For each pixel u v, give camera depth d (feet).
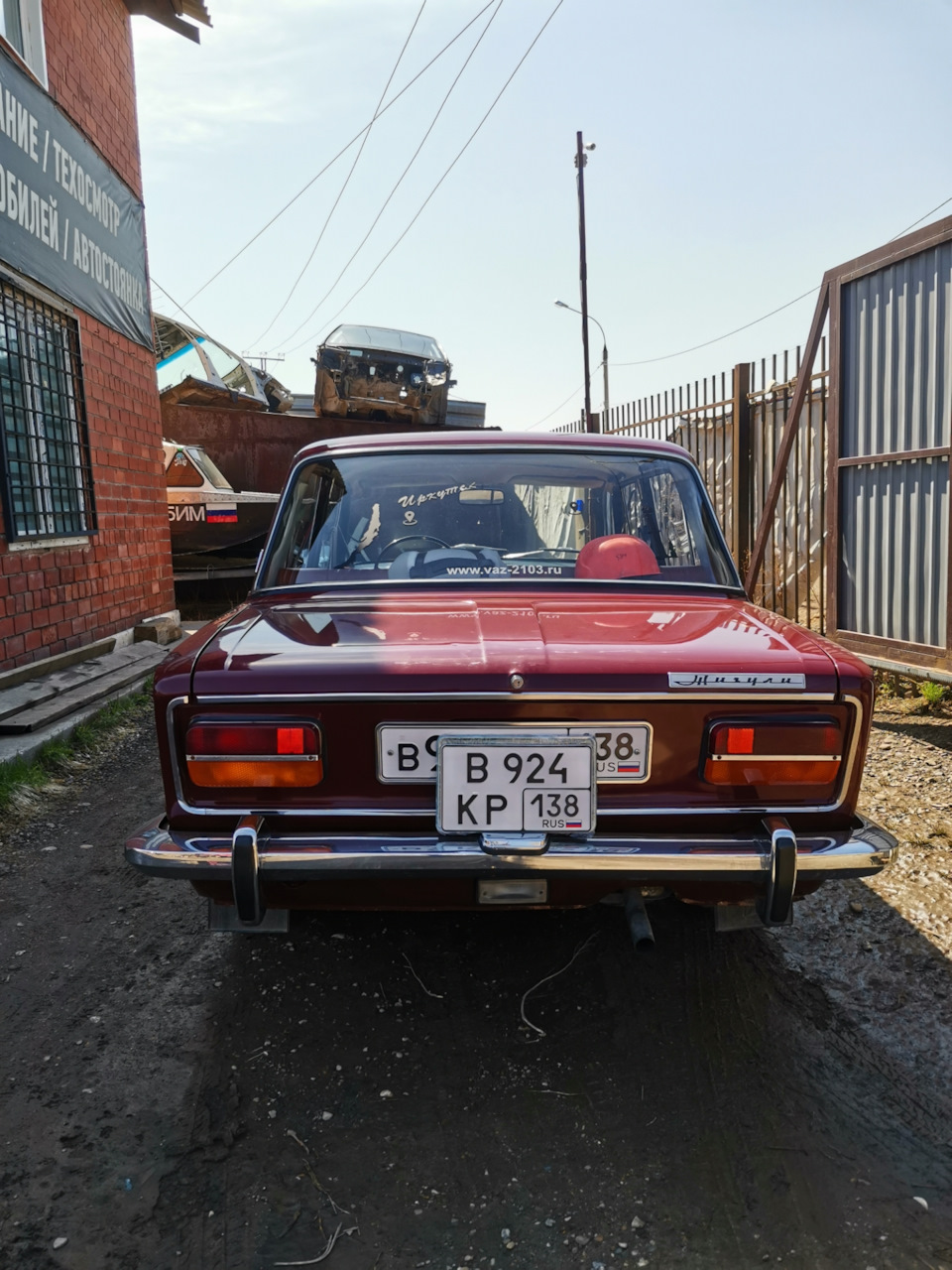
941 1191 6.01
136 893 10.60
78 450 21.33
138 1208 5.90
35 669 18.24
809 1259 5.48
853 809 6.79
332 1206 5.93
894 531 16.65
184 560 33.47
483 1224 5.77
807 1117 6.73
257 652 6.88
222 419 36.60
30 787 13.70
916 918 9.62
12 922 9.89
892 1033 7.76
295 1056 7.51
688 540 9.61
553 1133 6.58
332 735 6.56
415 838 6.42
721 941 9.30
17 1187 6.07
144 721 17.98
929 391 15.56
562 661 6.51
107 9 24.14
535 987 8.53
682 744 6.55
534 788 6.42
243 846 6.22
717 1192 6.01
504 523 9.62
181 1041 7.72
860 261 17.08
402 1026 7.93
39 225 19.06
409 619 7.77
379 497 9.62
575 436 10.19
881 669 17.04
